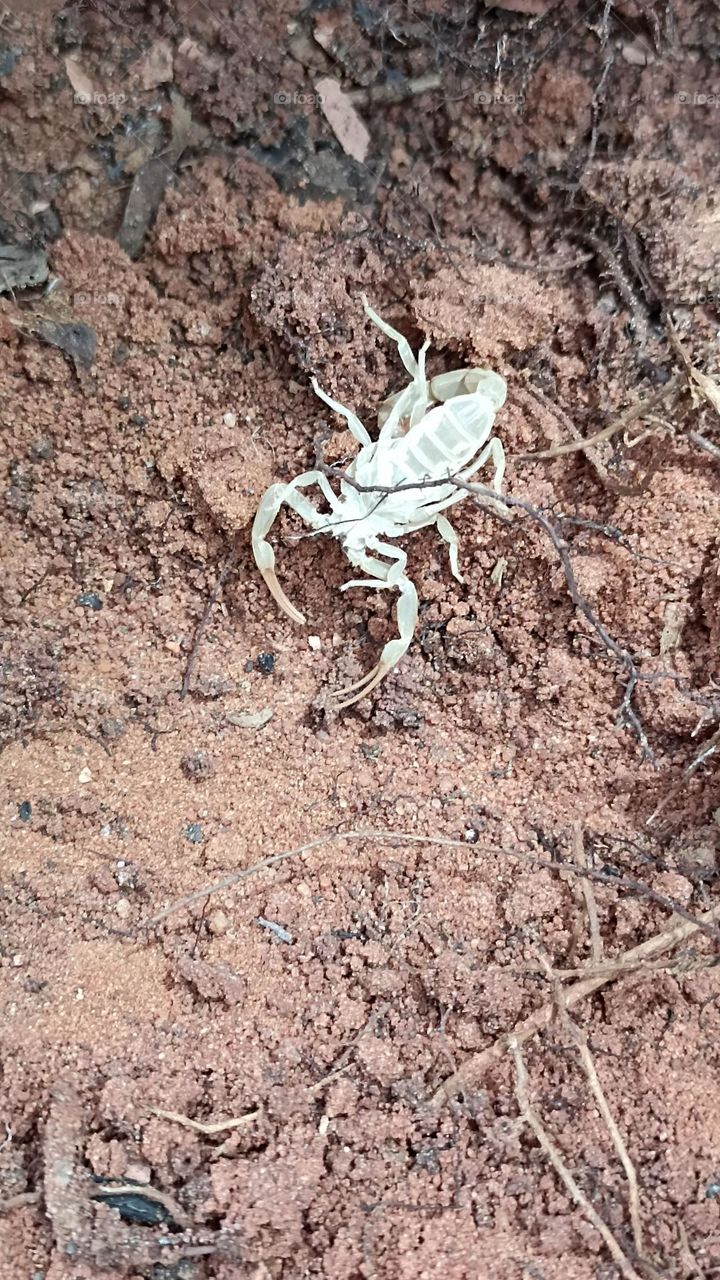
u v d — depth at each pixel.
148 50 0.09
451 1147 0.08
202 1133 0.08
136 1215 0.07
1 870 0.09
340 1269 0.07
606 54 0.09
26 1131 0.08
